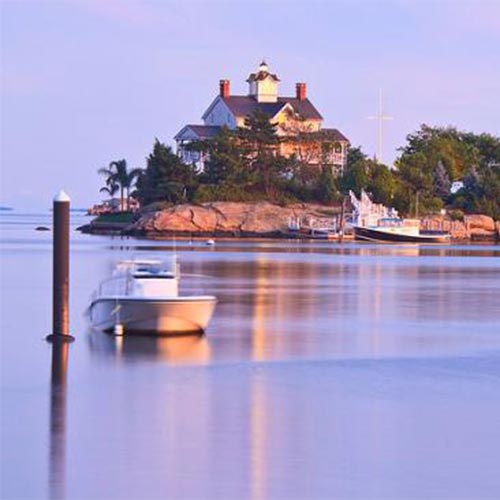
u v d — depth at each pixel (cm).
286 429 8438
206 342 12912
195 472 7306
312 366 11356
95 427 8438
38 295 19425
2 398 9488
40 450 7775
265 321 15362
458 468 7444
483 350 12656
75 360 11469
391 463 7544
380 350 12569
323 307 17725
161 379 10456
